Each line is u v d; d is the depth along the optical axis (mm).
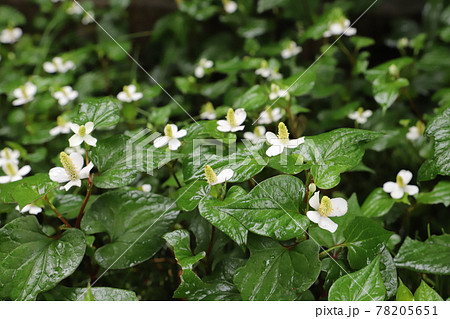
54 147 710
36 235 443
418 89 788
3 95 847
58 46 1018
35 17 1099
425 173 499
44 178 450
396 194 519
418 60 842
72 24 1037
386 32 962
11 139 752
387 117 692
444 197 513
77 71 906
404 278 519
